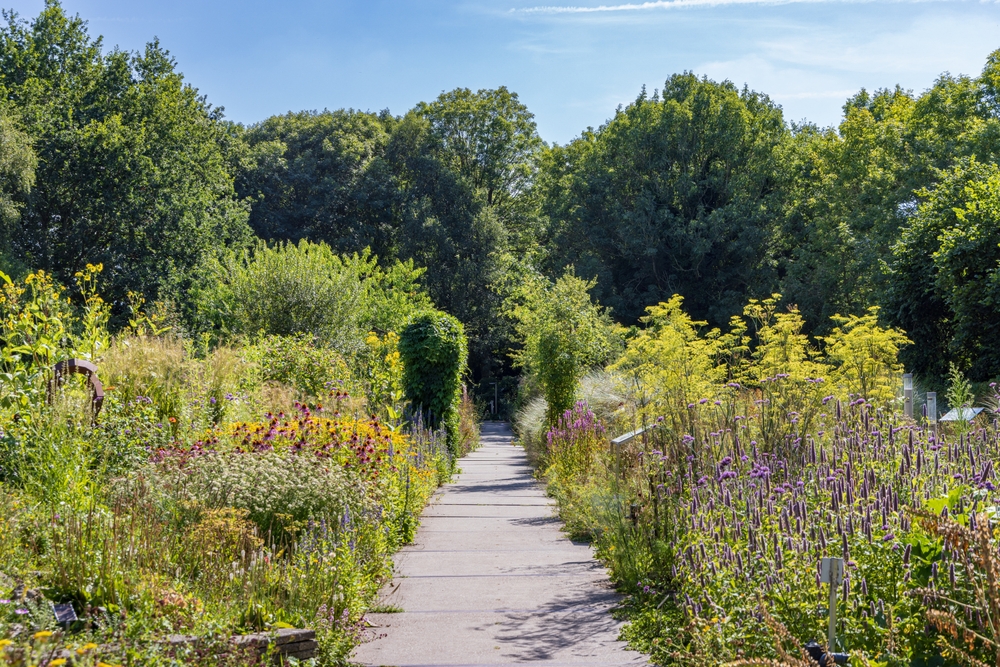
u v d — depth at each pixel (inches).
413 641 216.2
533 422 792.3
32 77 1384.1
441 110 2043.6
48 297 370.0
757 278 1584.6
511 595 265.4
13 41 1438.2
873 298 1162.0
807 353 410.0
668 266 1663.4
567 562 316.2
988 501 177.0
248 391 482.0
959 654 132.2
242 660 176.6
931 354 769.6
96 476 278.4
